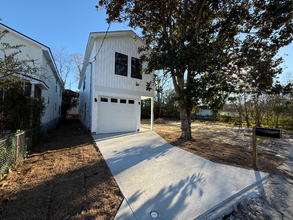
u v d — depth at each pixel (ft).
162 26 25.62
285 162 16.74
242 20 20.49
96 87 27.09
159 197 9.26
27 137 15.40
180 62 18.85
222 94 21.94
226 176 12.49
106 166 13.75
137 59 33.06
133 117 32.35
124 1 19.54
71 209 7.75
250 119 57.41
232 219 8.01
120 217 7.39
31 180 10.50
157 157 16.51
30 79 20.33
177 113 85.61
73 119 71.20
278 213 8.55
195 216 7.73
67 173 11.93
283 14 17.21
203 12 20.47
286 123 46.80
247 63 19.76
